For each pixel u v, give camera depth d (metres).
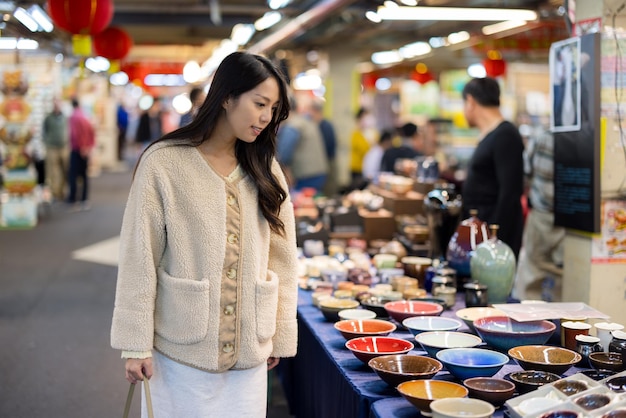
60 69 17.66
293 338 2.38
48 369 4.79
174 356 2.17
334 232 5.40
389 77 16.83
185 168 2.16
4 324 5.87
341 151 13.22
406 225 5.05
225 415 2.21
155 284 2.15
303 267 4.30
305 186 8.34
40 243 9.82
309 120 8.35
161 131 27.42
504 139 4.02
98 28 6.35
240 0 9.31
